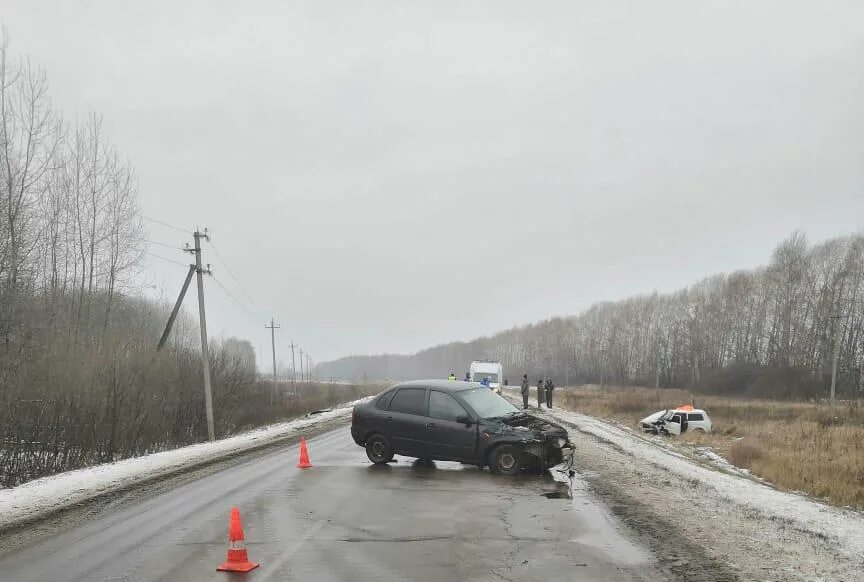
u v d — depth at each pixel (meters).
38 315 25.73
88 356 21.47
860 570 6.25
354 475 12.12
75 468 17.14
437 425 12.63
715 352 84.25
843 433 25.98
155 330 37.62
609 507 9.15
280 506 9.37
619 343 108.50
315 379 120.81
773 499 10.30
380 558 6.60
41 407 18.11
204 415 28.41
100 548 7.23
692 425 31.45
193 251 27.47
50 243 29.91
